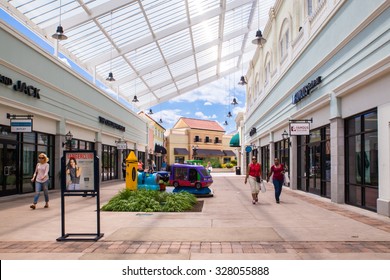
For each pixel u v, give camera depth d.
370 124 10.21
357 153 11.12
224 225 8.43
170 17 24.77
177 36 29.42
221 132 79.88
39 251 6.24
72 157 7.32
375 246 6.41
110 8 19.58
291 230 7.81
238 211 10.73
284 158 20.69
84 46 23.75
